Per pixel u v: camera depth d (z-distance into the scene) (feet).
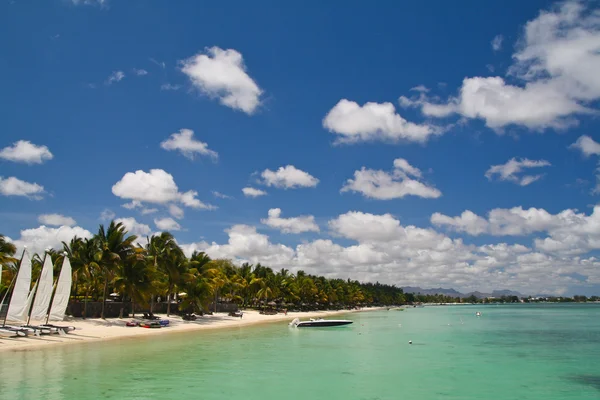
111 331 170.81
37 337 141.18
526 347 160.56
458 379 98.17
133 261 196.75
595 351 149.07
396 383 92.99
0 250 173.88
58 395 76.28
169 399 76.54
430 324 304.91
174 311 263.70
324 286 566.77
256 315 351.25
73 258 186.50
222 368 105.50
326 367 110.42
